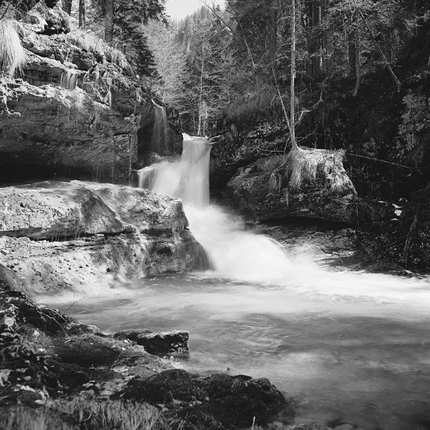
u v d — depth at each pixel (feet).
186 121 135.23
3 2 33.65
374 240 44.32
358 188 48.44
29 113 34.73
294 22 48.75
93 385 11.37
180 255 38.32
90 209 32.01
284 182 48.55
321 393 12.33
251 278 36.91
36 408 9.16
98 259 30.76
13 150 36.86
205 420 9.71
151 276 35.37
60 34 38.50
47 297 25.66
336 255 43.47
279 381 13.26
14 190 30.37
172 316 22.40
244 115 55.52
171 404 10.44
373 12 50.11
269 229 50.08
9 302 14.73
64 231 29.55
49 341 13.50
